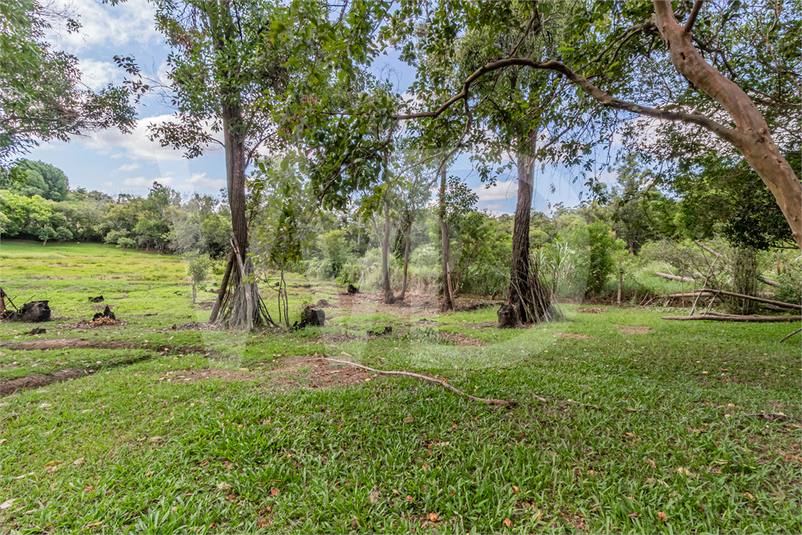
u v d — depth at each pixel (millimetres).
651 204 6945
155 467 2211
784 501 1845
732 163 5258
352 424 2754
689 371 4328
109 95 4238
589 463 2262
